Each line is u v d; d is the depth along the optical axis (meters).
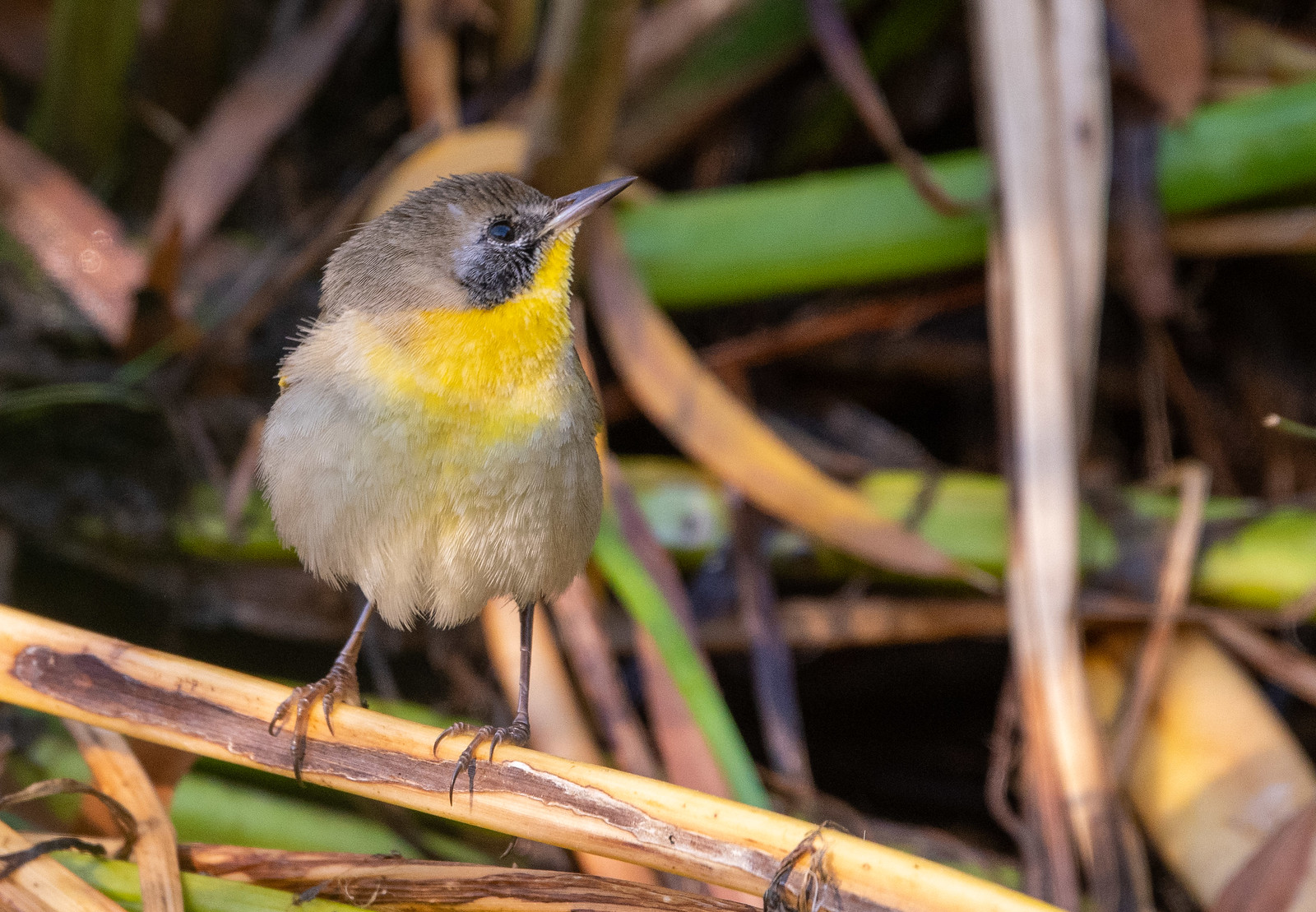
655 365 7.96
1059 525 7.16
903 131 9.80
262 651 8.47
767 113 9.88
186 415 8.30
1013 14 7.93
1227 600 7.80
